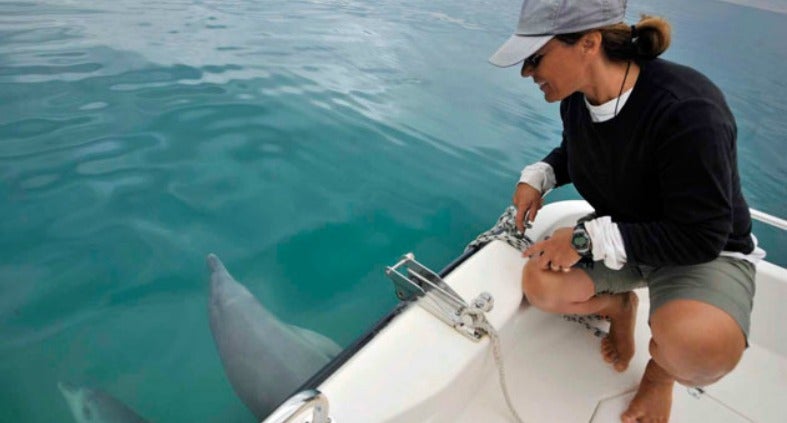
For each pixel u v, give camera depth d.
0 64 4.09
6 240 2.60
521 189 1.79
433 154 3.77
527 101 4.89
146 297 2.43
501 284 1.54
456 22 7.55
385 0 8.44
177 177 3.20
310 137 3.79
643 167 1.35
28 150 3.19
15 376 2.03
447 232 3.01
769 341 1.87
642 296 2.05
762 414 1.63
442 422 1.35
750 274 1.44
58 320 2.27
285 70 4.88
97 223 2.78
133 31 5.26
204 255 2.70
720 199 1.21
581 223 1.41
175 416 1.93
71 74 4.14
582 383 1.63
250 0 7.12
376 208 3.15
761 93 5.79
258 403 1.93
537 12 1.23
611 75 1.28
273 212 3.04
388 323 1.33
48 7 5.53
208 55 4.95
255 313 2.36
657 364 1.47
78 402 1.95
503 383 1.38
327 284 2.61
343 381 1.17
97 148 3.32
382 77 5.04
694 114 1.19
